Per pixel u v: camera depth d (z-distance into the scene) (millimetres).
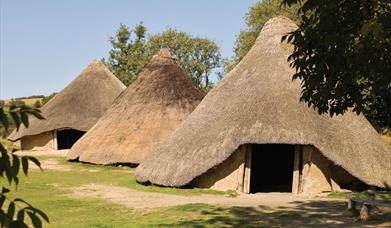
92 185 17250
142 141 23281
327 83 7664
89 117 31703
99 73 34281
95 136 24562
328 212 12164
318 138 15648
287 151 22281
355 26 6898
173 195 15203
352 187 16500
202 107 18266
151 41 62656
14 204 2479
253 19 44594
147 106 24609
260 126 15742
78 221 11000
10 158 2508
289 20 19453
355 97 7984
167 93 25125
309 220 11000
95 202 13734
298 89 16781
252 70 17891
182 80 26109
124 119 24453
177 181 16156
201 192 15844
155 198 14539
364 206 10906
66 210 12484
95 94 32969
